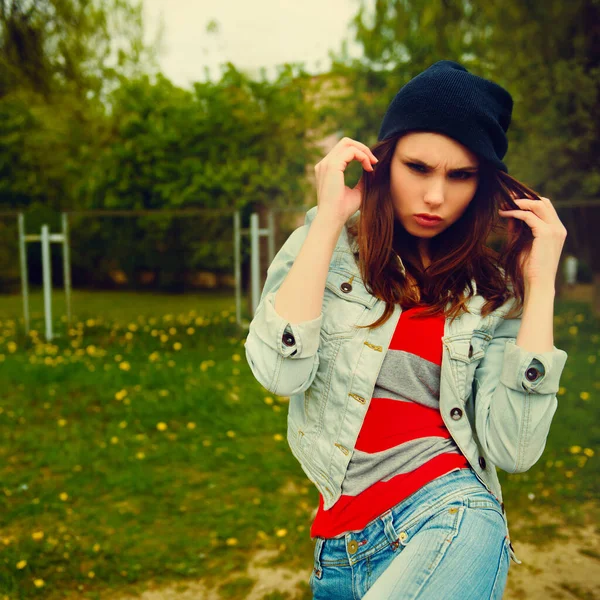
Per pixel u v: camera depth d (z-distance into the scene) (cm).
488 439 128
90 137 1496
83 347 793
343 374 131
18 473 402
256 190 1048
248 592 280
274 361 124
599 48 864
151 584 287
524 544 313
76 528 333
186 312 1026
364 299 133
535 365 123
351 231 142
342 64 1055
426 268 137
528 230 134
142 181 1151
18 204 1792
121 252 1227
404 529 121
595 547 310
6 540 318
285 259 140
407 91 126
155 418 500
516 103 897
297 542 316
